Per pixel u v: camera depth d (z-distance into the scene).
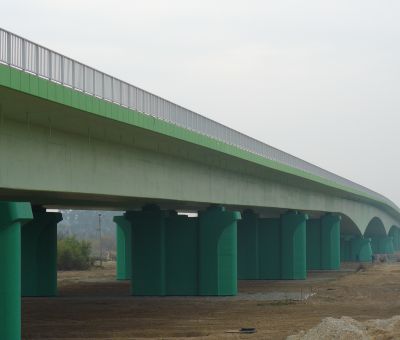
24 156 32.69
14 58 29.14
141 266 60.84
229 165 61.56
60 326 44.50
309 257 105.69
